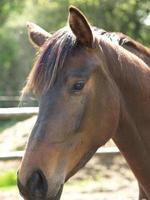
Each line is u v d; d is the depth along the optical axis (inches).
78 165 108.0
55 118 102.7
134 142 116.6
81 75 104.3
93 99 106.8
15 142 336.5
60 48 104.2
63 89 103.4
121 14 674.8
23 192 100.4
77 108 104.3
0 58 892.6
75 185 275.3
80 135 105.8
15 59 886.4
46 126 102.3
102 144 110.1
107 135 110.0
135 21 682.2
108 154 281.1
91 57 107.0
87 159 109.7
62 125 102.7
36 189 99.7
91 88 106.2
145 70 118.2
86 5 634.8
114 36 121.1
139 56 122.4
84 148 107.5
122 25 674.2
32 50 879.7
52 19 727.1
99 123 108.2
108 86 109.5
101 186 270.5
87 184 275.6
